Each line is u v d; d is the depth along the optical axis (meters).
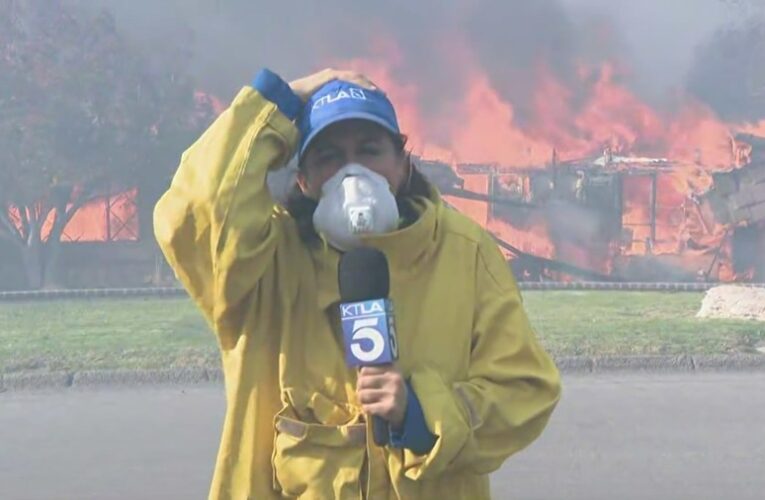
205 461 8.02
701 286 21.69
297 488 2.19
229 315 2.23
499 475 7.46
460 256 2.29
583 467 7.70
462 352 2.24
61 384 11.79
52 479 7.48
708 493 7.01
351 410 2.20
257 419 2.24
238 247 2.15
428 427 2.08
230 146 2.21
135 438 8.90
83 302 18.16
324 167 2.27
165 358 12.60
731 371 12.70
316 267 2.27
